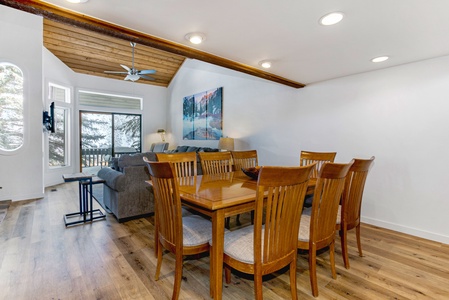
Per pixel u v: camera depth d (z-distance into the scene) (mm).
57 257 2250
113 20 1808
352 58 2641
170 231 1666
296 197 1456
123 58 6617
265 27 1924
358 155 3275
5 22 3979
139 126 8047
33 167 4297
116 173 3312
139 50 6512
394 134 2963
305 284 1896
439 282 1916
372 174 3168
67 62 6113
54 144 5789
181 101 7555
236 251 1520
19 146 4203
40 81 4344
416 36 2078
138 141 8070
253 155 3400
